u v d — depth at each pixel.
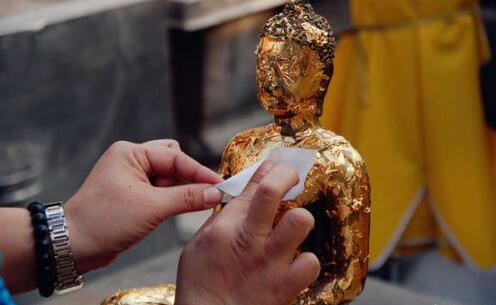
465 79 2.58
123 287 1.94
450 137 2.58
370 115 2.58
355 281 1.38
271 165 1.14
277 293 1.09
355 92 2.61
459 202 2.60
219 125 4.24
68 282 1.38
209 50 4.09
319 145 1.38
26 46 2.88
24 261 1.35
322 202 1.37
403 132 2.59
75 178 3.10
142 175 1.40
